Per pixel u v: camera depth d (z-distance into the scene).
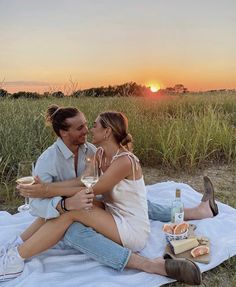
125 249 2.99
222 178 5.65
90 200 2.92
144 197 3.24
